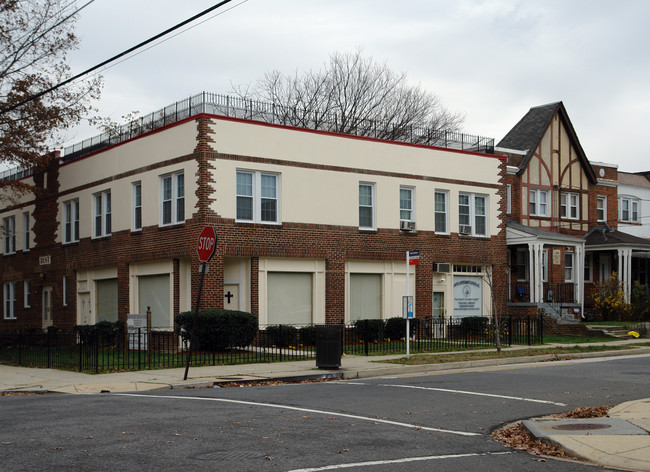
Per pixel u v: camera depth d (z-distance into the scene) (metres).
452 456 9.24
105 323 27.45
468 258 32.38
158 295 27.72
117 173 29.81
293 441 9.88
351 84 53.28
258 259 26.33
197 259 25.19
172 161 26.58
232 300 26.62
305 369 19.72
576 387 16.09
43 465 8.27
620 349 26.47
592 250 39.91
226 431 10.47
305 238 27.42
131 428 10.58
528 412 12.83
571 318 34.28
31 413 12.04
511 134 39.81
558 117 39.41
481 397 14.55
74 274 32.91
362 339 27.83
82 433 10.16
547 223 38.28
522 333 31.70
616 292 37.50
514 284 36.22
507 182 36.59
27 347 24.56
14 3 29.09
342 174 28.66
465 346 26.52
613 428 10.71
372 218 29.67
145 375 18.64
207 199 25.12
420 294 30.70
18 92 29.58
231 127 25.83
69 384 17.19
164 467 8.25
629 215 44.66
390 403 13.70
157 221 27.31
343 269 28.42
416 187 30.89
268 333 26.09
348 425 11.24
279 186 27.00
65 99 30.67
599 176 42.03
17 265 38.59
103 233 30.81
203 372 19.14
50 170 35.12
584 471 8.62
